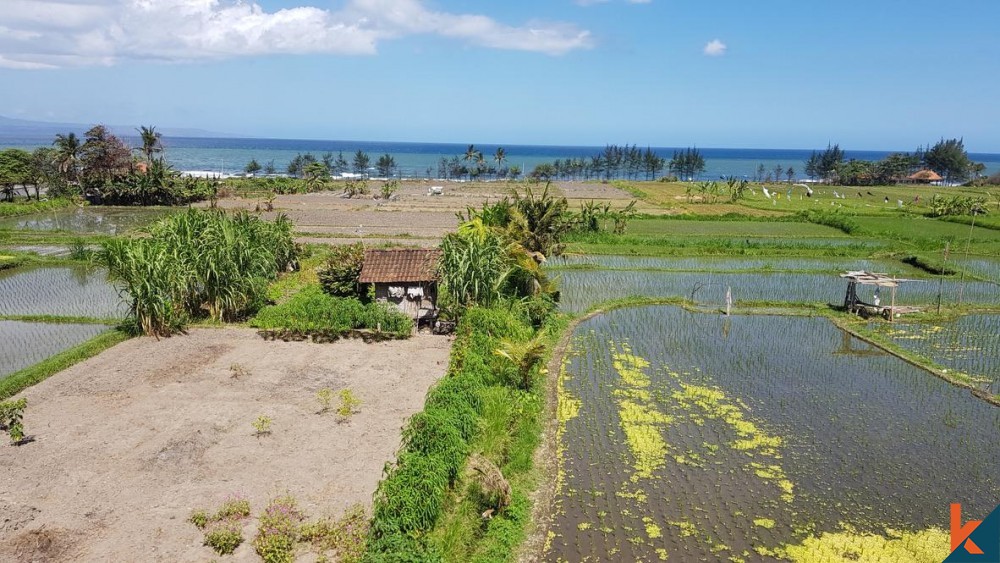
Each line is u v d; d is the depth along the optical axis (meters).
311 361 19.83
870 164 117.31
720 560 11.16
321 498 12.06
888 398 18.58
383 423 15.42
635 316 27.39
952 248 42.97
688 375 20.23
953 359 22.22
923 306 28.70
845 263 39.06
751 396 18.59
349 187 76.94
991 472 14.36
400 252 24.62
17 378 17.39
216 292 23.22
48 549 10.35
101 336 21.23
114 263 21.67
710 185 92.75
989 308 28.73
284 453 13.81
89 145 67.06
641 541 11.62
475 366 17.80
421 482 11.17
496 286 23.16
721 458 14.80
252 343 21.45
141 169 72.00
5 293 29.06
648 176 156.50
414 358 20.31
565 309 28.02
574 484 13.58
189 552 10.45
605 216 50.19
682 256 40.69
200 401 16.55
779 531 12.05
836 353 22.72
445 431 12.75
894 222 54.47
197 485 12.46
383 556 9.69
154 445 14.02
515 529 11.69
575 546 11.45
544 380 19.31
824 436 16.05
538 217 33.16
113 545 10.55
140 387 17.45
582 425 16.48
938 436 16.14
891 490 13.56
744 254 41.16
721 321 26.72
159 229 24.52
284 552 10.17
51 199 62.75
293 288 28.75
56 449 13.80
